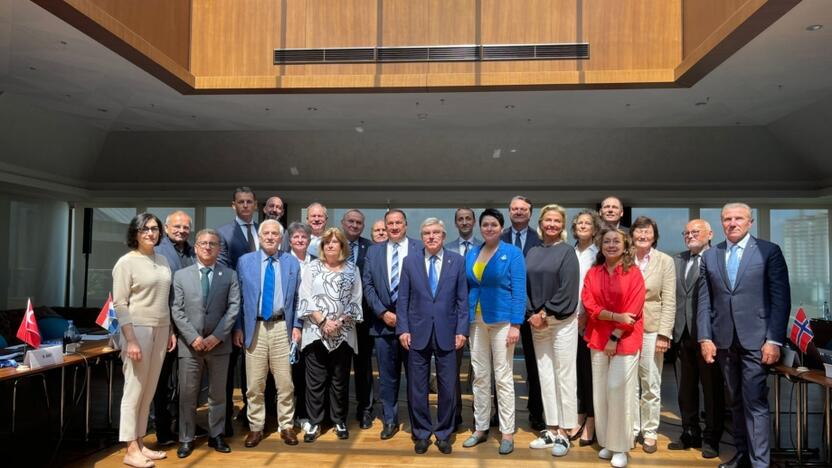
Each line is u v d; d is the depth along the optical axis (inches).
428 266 167.5
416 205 414.0
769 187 363.9
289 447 169.3
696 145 338.6
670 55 233.3
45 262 419.2
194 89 248.7
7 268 385.1
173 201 426.9
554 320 166.4
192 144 356.5
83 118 312.8
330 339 171.0
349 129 332.2
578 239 182.2
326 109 284.4
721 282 149.2
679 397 175.5
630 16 234.5
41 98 272.8
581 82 235.0
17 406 224.5
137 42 203.9
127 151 366.0
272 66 244.5
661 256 167.6
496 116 297.3
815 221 399.9
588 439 171.6
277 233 172.1
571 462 156.8
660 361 168.7
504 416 164.6
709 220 398.0
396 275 182.2
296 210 418.9
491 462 156.7
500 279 164.4
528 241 190.9
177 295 160.7
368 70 241.3
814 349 150.6
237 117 304.8
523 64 237.0
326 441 174.9
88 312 360.5
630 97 258.2
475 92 248.5
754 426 143.3
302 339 175.2
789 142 327.0
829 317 389.4
